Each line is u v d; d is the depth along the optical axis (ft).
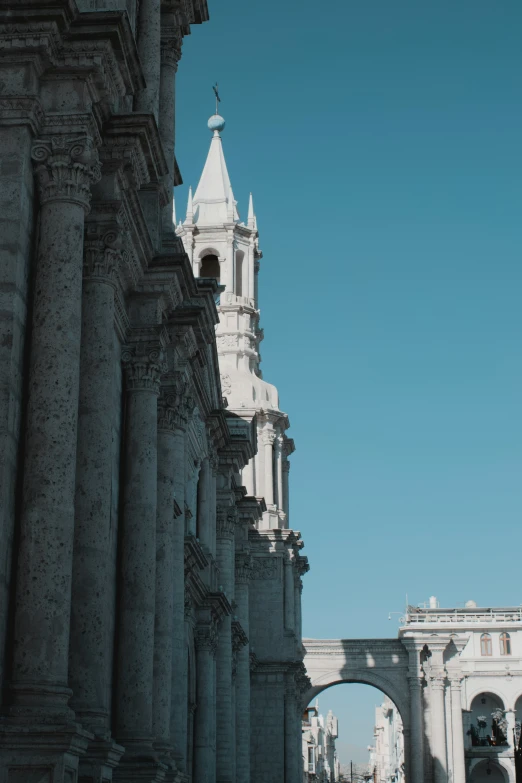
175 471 104.83
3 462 60.03
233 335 229.66
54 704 58.23
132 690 81.35
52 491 61.52
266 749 207.72
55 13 66.64
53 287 65.05
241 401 223.71
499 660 344.49
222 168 238.48
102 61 68.64
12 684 58.39
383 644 294.87
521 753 200.23
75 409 63.93
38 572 60.18
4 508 59.57
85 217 75.82
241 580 179.22
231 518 163.32
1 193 64.64
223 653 151.43
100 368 73.87
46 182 66.80
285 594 218.59
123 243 80.74
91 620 69.15
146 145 78.18
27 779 55.93
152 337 89.61
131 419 88.17
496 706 354.33
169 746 89.20
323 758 564.71
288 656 212.43
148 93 96.73
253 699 210.79
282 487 232.12
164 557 94.79
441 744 282.15
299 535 227.20
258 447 224.53
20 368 63.36
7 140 65.77
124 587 83.97
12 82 66.59
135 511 85.87
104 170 76.89
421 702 287.89
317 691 295.28
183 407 103.71
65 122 67.56
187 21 112.47
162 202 98.89
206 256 233.96
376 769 623.77
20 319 63.57
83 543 70.38
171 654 93.40
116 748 68.33
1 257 63.46
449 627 347.56
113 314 76.54
